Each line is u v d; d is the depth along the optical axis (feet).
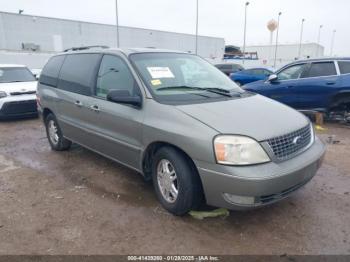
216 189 9.99
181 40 169.68
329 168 16.26
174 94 12.31
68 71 17.29
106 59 14.65
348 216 11.51
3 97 28.60
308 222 11.16
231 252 9.62
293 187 10.59
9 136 24.04
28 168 16.79
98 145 15.03
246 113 11.11
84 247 9.93
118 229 10.85
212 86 13.85
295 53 188.44
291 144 10.60
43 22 128.57
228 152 9.68
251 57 159.33
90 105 14.75
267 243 10.02
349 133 23.73
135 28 154.10
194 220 11.30
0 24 118.62
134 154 12.80
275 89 28.37
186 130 10.48
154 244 10.03
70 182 14.82
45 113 19.79
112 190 13.84
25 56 92.63
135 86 12.67
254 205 9.75
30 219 11.57
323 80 25.54
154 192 13.55
